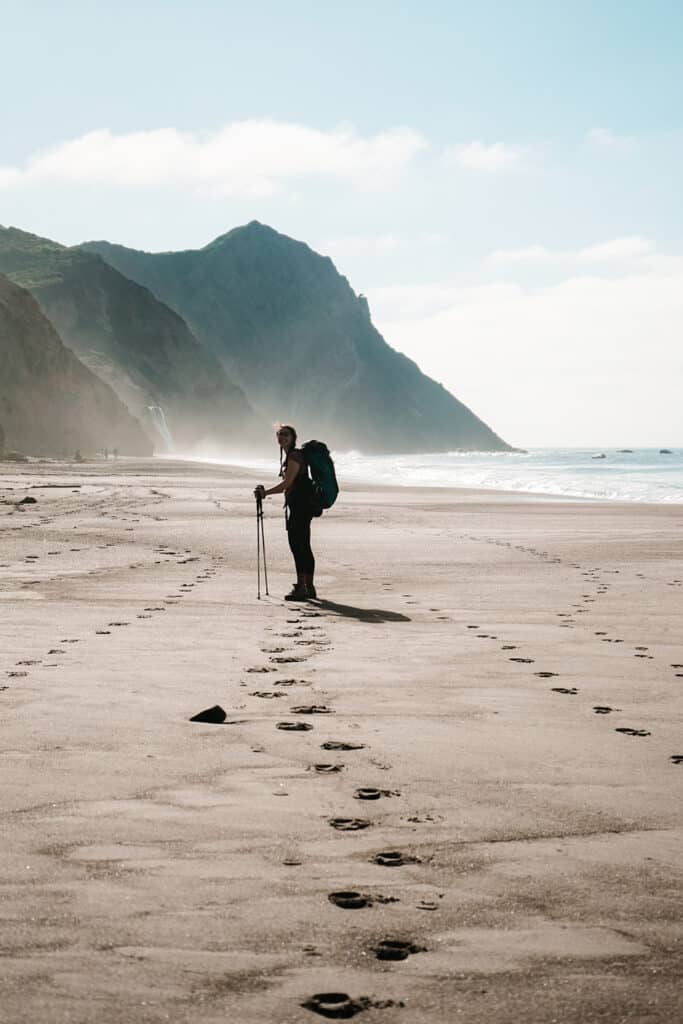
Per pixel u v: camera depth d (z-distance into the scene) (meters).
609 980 2.82
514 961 2.94
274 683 7.24
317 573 15.56
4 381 142.50
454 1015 2.62
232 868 3.66
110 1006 2.65
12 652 8.46
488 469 107.25
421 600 12.45
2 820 4.19
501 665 8.04
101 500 36.38
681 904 3.38
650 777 4.95
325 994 2.73
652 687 7.21
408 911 3.29
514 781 4.85
